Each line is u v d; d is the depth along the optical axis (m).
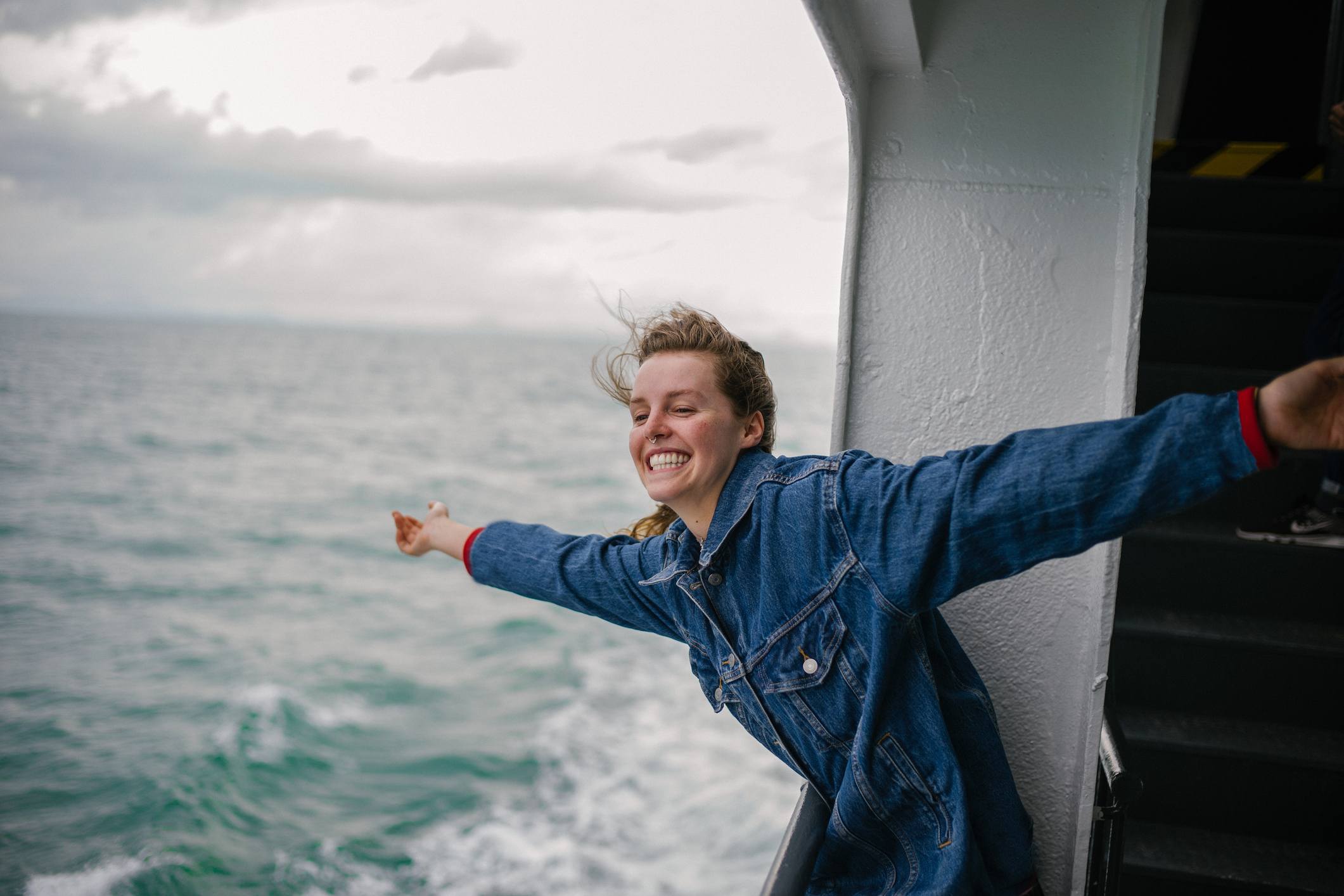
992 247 1.58
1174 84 6.33
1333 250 3.47
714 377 1.20
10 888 9.48
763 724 1.26
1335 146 4.16
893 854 1.26
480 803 11.14
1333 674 2.54
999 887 1.33
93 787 11.17
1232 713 2.62
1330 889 2.21
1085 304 1.56
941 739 1.18
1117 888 1.51
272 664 15.30
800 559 1.13
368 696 14.07
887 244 1.61
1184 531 2.86
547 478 30.44
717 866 9.90
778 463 1.21
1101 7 1.50
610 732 12.72
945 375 1.61
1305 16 6.37
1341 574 2.70
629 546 1.43
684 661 15.41
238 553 22.06
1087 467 0.92
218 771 11.56
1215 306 3.32
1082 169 1.54
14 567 20.30
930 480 1.02
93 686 14.23
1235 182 3.74
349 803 11.12
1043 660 1.60
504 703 13.80
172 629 17.03
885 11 1.31
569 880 9.66
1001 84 1.55
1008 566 1.00
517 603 18.53
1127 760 1.41
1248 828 2.44
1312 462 2.93
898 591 1.05
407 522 1.72
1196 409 0.89
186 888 9.70
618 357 1.36
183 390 43.66
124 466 29.83
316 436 35.62
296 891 9.70
